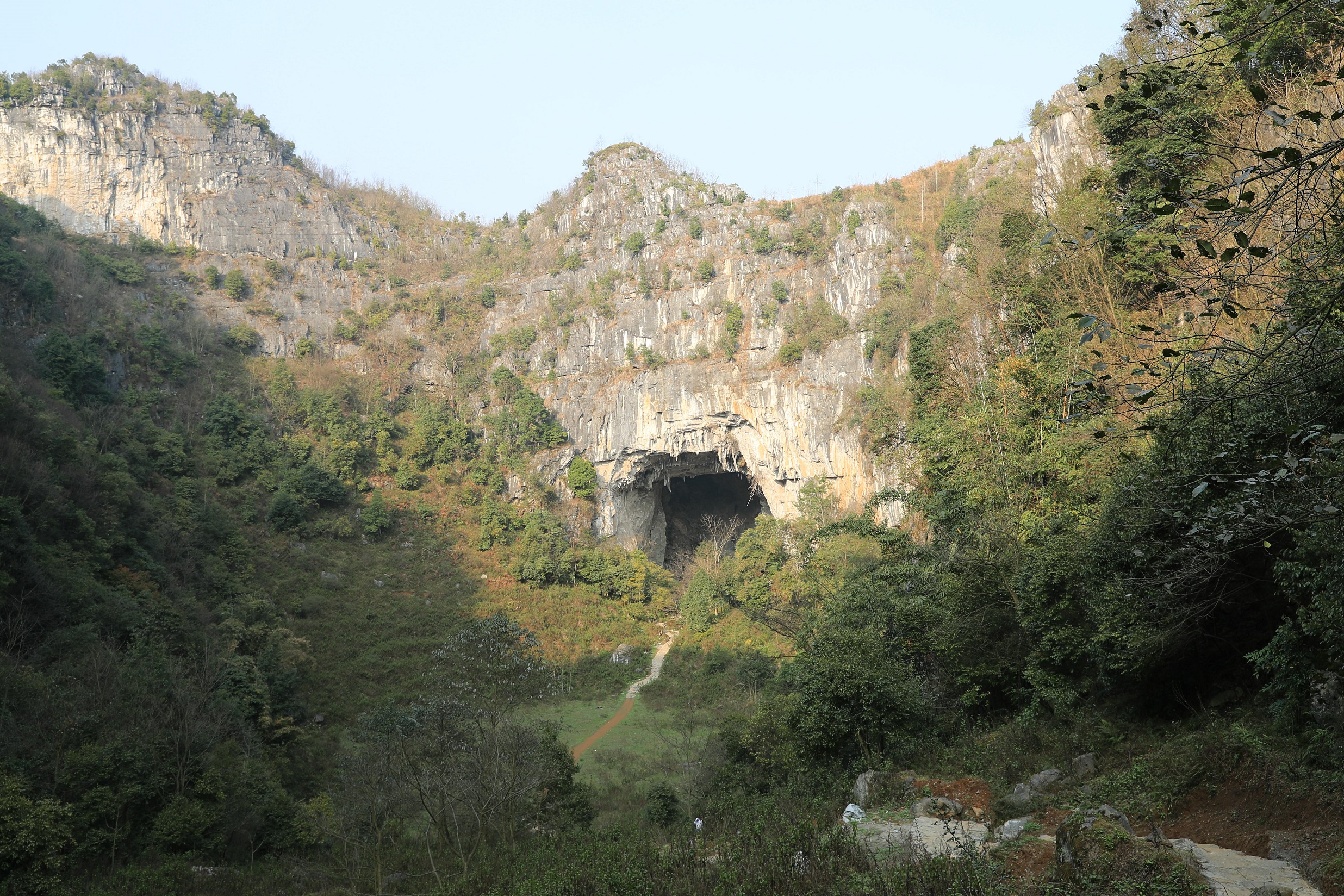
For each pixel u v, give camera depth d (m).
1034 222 32.94
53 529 45.81
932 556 28.58
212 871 29.02
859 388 80.44
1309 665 11.78
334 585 71.50
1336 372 9.45
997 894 8.65
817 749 19.98
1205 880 8.12
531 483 92.75
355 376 100.19
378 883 24.41
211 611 55.84
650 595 82.81
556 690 62.31
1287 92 16.67
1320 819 9.59
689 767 38.81
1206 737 12.52
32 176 109.69
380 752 28.89
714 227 107.31
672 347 99.75
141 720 34.19
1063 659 18.25
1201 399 9.12
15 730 30.77
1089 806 12.27
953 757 17.58
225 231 112.38
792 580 60.38
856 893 9.45
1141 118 10.10
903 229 93.50
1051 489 22.59
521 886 13.80
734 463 96.38
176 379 84.94
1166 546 14.12
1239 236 7.86
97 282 87.38
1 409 48.59
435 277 118.88
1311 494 9.34
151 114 116.00
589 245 114.12
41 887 24.86
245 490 77.06
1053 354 25.70
